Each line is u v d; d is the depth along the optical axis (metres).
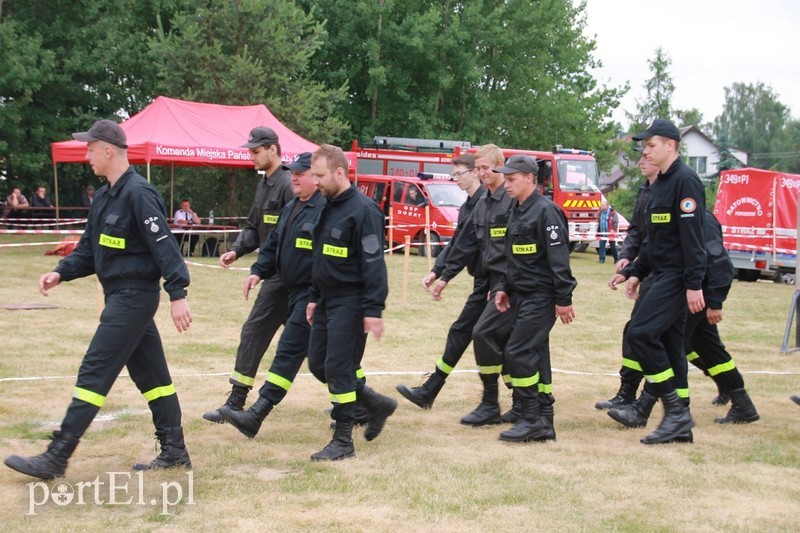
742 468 5.22
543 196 5.74
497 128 38.00
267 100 25.20
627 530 4.14
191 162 18.70
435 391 6.65
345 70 34.91
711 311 6.27
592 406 6.95
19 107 27.19
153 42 25.64
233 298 13.52
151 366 4.91
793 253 19.16
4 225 25.31
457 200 23.00
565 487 4.79
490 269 6.09
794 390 7.70
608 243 23.52
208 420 6.16
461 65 35.22
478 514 4.34
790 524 4.27
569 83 42.22
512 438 5.75
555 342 10.24
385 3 34.09
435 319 11.82
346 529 4.09
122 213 4.63
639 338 5.74
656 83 54.50
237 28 26.17
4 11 28.61
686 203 5.54
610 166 43.44
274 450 5.49
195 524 4.12
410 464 5.20
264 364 8.41
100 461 5.14
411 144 26.55
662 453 5.54
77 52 28.33
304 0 33.69
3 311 11.48
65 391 6.97
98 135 4.64
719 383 6.46
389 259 21.55
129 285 4.67
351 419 5.34
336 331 5.26
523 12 36.84
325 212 5.28
